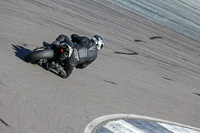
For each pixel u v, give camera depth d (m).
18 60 22.94
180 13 93.44
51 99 19.66
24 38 29.23
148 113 24.94
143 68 38.97
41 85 20.89
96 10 60.78
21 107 16.97
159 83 35.47
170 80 38.69
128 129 20.17
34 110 17.31
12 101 17.16
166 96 31.69
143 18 71.38
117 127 19.91
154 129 21.75
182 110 29.42
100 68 31.38
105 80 28.44
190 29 79.06
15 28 31.14
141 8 81.19
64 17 46.69
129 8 75.75
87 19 51.75
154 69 40.69
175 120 25.97
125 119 21.73
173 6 101.06
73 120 18.38
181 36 69.19
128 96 26.94
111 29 52.31
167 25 74.25
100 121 19.88
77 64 23.95
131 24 61.84
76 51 23.30
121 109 23.42
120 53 41.25
